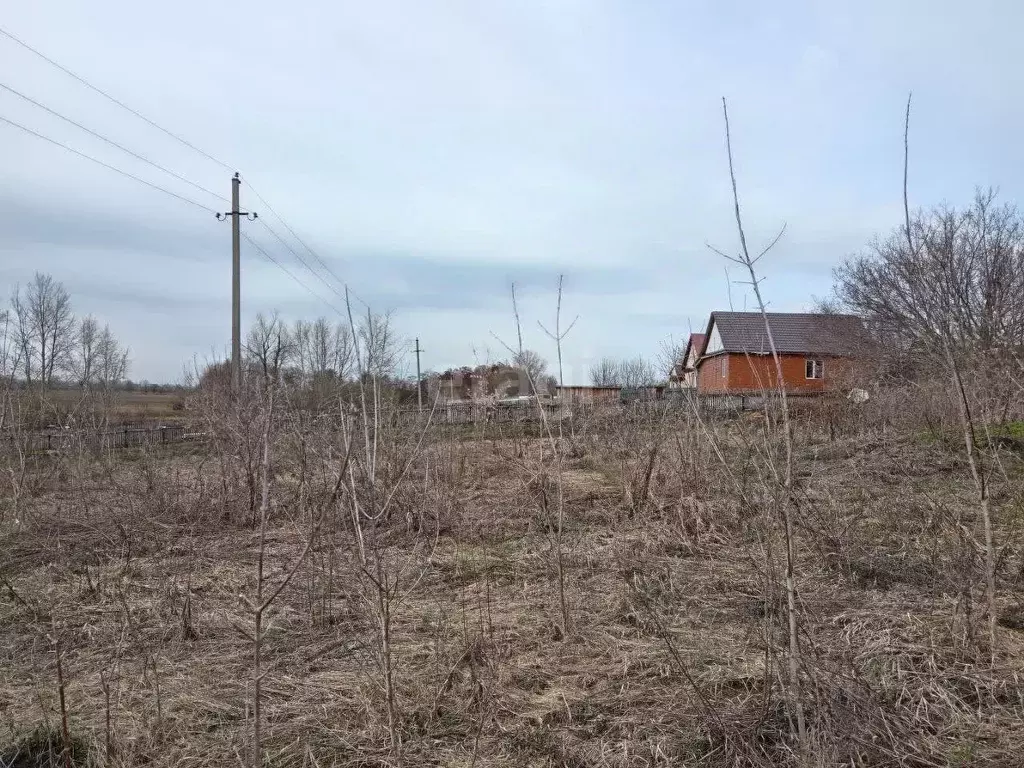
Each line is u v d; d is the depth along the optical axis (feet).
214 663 13.19
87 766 9.73
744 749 9.48
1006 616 13.48
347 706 11.31
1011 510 19.61
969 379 15.03
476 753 9.52
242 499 26.08
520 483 28.17
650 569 17.62
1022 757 8.99
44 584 18.11
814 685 9.36
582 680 11.99
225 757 10.03
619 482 27.04
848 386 40.01
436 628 14.24
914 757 8.95
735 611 14.55
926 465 26.40
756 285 9.10
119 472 33.06
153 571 19.11
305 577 17.49
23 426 29.43
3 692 12.07
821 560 17.30
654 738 10.02
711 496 22.56
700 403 25.86
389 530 20.77
